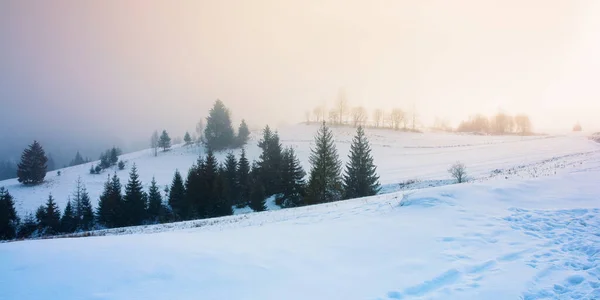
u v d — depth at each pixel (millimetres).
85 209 39312
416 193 12961
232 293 5566
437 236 8391
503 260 6637
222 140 77500
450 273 6184
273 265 6863
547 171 19406
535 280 5676
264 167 43531
